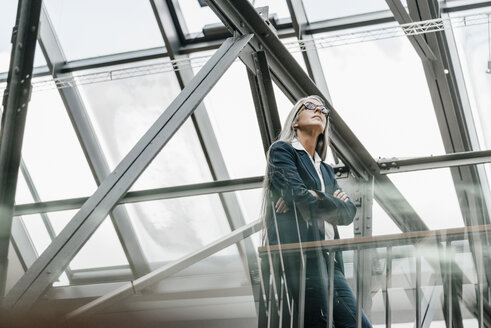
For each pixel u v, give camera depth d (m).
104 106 9.02
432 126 8.83
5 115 3.82
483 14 8.02
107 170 9.26
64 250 3.74
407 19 7.62
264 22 5.76
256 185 7.37
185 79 8.64
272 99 5.84
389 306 2.82
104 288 6.38
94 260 8.35
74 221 3.91
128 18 8.66
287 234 2.84
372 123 8.94
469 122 8.84
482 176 6.91
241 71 8.89
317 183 3.01
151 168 9.27
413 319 3.04
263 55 5.85
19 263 7.61
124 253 8.34
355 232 6.50
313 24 8.60
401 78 8.66
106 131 9.12
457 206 6.54
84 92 8.98
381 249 2.86
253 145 9.12
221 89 8.98
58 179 9.44
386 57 8.61
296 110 3.23
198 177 9.27
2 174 3.72
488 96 8.73
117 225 8.42
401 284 2.96
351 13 8.49
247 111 9.00
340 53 8.66
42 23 8.70
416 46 8.10
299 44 7.98
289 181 2.88
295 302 2.76
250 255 3.02
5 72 8.98
